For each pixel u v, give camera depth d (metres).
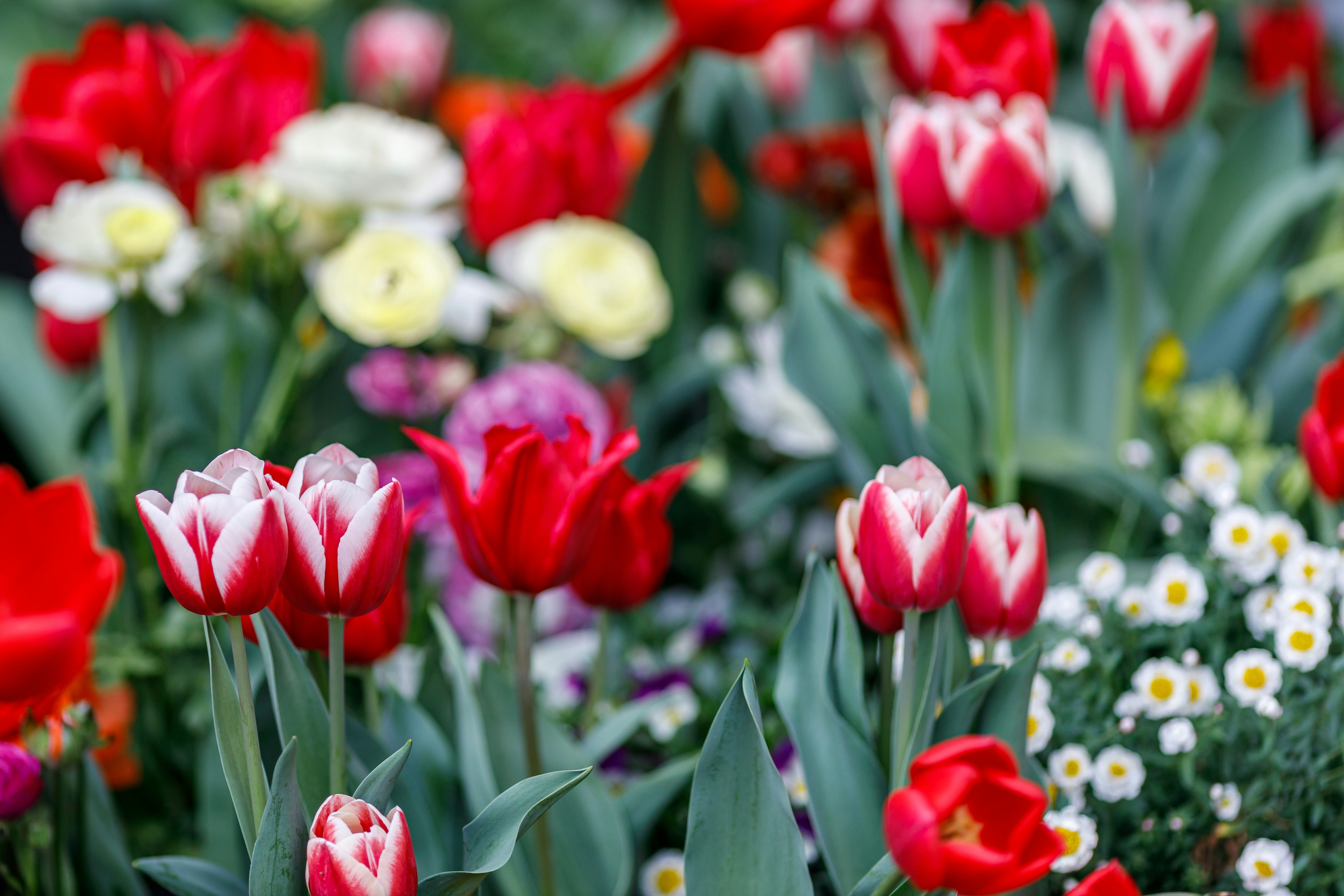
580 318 3.09
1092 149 3.30
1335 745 2.78
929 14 3.29
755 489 3.29
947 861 2.58
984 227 2.92
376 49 4.05
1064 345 3.12
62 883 2.78
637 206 3.26
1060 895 2.78
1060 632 2.87
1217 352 3.21
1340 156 3.21
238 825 2.83
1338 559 2.86
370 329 3.02
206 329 3.13
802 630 2.74
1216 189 3.21
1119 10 3.01
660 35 4.74
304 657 2.73
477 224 3.10
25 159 3.04
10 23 4.64
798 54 3.87
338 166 3.04
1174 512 2.98
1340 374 2.84
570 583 2.80
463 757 2.77
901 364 3.20
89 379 3.30
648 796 2.80
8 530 2.79
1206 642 2.87
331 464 2.63
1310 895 2.78
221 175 3.08
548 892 2.75
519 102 3.17
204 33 4.81
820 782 2.72
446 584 3.12
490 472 2.69
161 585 3.07
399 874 2.60
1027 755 2.70
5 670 2.70
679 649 3.07
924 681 2.70
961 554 2.64
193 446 3.09
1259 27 3.53
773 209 3.79
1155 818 2.80
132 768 2.95
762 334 3.21
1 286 3.73
